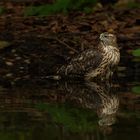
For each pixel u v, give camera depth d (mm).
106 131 11125
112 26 19922
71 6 21531
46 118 12125
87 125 11625
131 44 18531
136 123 11633
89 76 16344
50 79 16125
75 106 13086
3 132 11188
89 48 16859
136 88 14867
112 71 16406
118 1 22125
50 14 21219
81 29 19812
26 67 17016
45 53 17844
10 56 17672
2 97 13930
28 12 21297
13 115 12336
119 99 13688
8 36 19203
